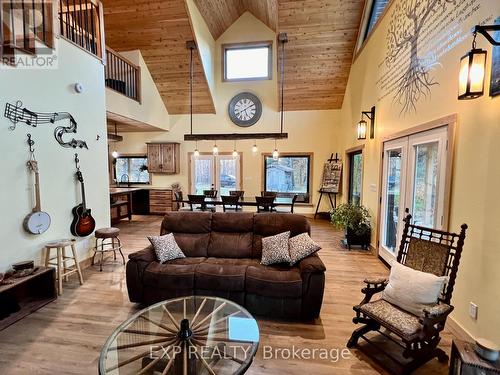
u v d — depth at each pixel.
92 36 4.07
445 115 2.67
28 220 3.05
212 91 7.69
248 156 8.11
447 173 2.60
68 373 2.01
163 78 7.16
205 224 3.58
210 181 8.30
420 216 3.24
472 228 2.27
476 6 2.22
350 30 5.77
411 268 2.39
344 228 5.22
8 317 2.67
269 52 7.58
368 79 5.14
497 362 1.61
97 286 3.41
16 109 2.94
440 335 2.45
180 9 5.78
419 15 3.19
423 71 3.09
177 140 8.30
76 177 3.74
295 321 2.71
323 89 7.12
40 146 3.22
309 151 7.87
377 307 2.26
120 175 8.69
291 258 3.00
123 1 5.67
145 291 2.92
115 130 7.64
